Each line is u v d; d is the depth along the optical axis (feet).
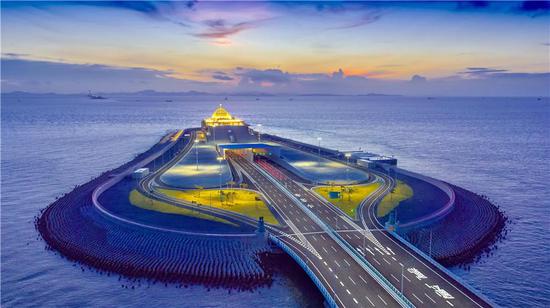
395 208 418.51
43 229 404.57
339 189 487.20
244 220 380.17
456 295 258.78
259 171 591.37
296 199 447.42
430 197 457.68
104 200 442.91
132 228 367.45
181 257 321.73
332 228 365.81
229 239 338.13
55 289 296.71
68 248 355.56
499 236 394.11
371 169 592.60
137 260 323.16
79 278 310.45
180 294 284.00
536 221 444.55
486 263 336.70
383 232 358.84
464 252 346.33
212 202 432.25
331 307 253.85
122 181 528.22
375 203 434.30
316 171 573.33
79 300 282.36
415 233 364.17
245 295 282.77
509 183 621.72
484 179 648.38
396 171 579.89
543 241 386.11
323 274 284.61
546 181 633.61
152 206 420.36
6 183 607.78
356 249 324.39
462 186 603.26
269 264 319.27
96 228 383.45
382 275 283.18
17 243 377.30
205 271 305.53
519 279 313.12
